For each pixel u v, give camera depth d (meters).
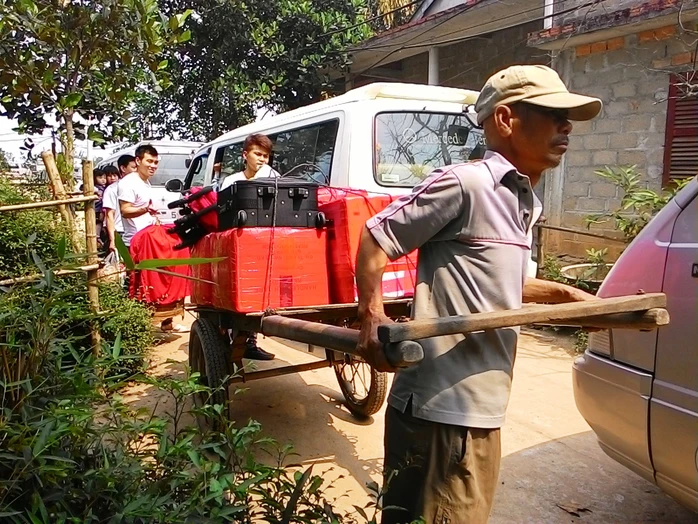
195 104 13.41
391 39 10.21
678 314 2.28
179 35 5.68
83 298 4.11
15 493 1.67
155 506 1.61
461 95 5.04
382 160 4.60
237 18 12.38
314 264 3.12
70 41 5.17
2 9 4.82
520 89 1.71
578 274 6.82
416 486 1.84
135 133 6.38
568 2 7.98
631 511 2.98
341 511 2.92
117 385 2.13
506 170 1.71
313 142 5.12
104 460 1.81
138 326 4.46
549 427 3.97
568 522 2.88
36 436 1.67
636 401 2.42
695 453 2.18
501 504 3.03
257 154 4.52
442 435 1.75
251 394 4.52
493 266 1.70
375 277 1.68
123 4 5.09
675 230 2.44
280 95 13.13
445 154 4.92
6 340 2.08
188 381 2.05
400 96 4.80
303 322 1.89
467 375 1.74
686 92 6.22
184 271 5.39
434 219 1.68
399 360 1.41
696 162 6.70
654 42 6.92
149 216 6.14
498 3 8.07
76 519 1.52
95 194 4.27
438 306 1.76
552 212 8.15
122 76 5.66
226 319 3.32
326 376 4.95
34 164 6.23
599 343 2.66
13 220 3.88
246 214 2.97
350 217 3.05
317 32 12.51
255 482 1.72
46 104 5.76
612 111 7.44
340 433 3.86
